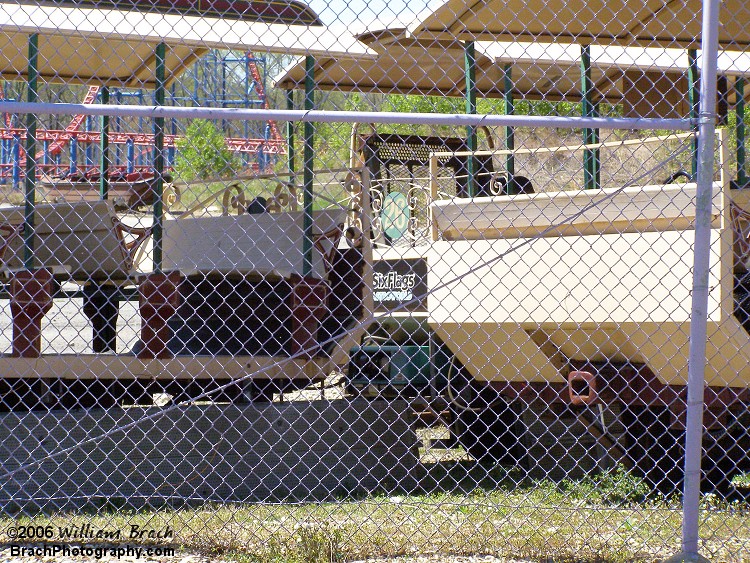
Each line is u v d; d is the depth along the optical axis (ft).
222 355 50.16
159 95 50.55
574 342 48.24
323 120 29.94
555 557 34.58
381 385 65.26
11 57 59.57
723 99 71.51
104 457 44.88
